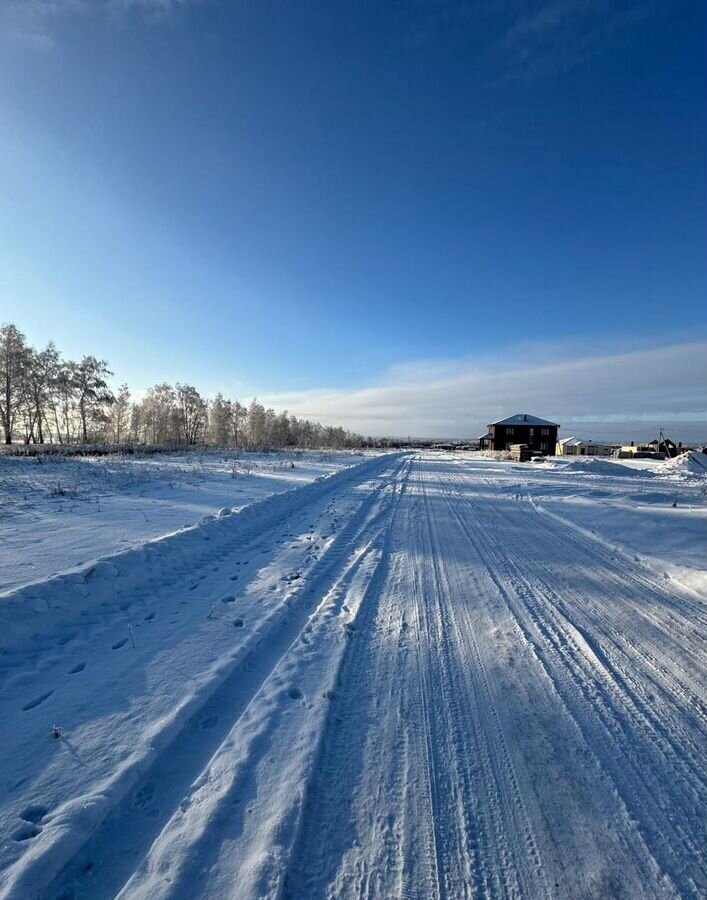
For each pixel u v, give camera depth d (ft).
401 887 6.40
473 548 25.05
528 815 7.61
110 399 186.29
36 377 156.25
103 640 13.30
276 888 6.14
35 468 57.67
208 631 13.89
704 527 28.84
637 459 161.38
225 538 25.20
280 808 7.44
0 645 12.34
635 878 6.56
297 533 27.48
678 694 11.15
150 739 8.96
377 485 54.95
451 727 9.77
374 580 19.29
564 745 9.27
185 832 7.00
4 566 17.83
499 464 106.42
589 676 11.89
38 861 6.29
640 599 17.56
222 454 102.37
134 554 18.80
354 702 10.62
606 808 7.78
